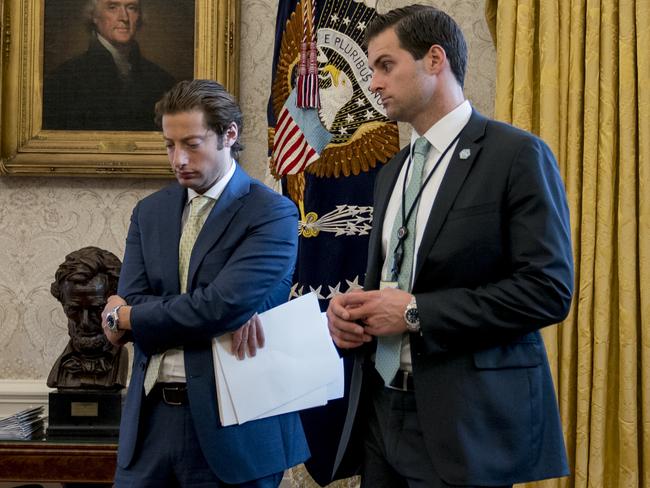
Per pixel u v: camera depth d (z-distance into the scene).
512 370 2.04
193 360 2.45
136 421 2.47
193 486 2.43
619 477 3.53
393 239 2.24
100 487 3.57
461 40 2.22
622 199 3.59
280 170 4.01
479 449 1.97
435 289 2.09
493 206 2.04
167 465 2.45
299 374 2.55
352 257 3.90
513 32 3.80
